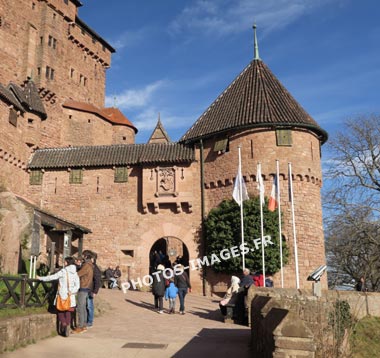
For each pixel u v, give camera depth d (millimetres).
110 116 47594
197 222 28312
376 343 15250
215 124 28797
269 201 23625
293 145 26859
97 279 12930
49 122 38875
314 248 26125
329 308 11484
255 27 32719
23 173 31047
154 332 11984
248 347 10062
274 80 30281
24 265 21391
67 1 42688
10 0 36531
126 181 29875
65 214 30156
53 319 10781
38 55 38719
